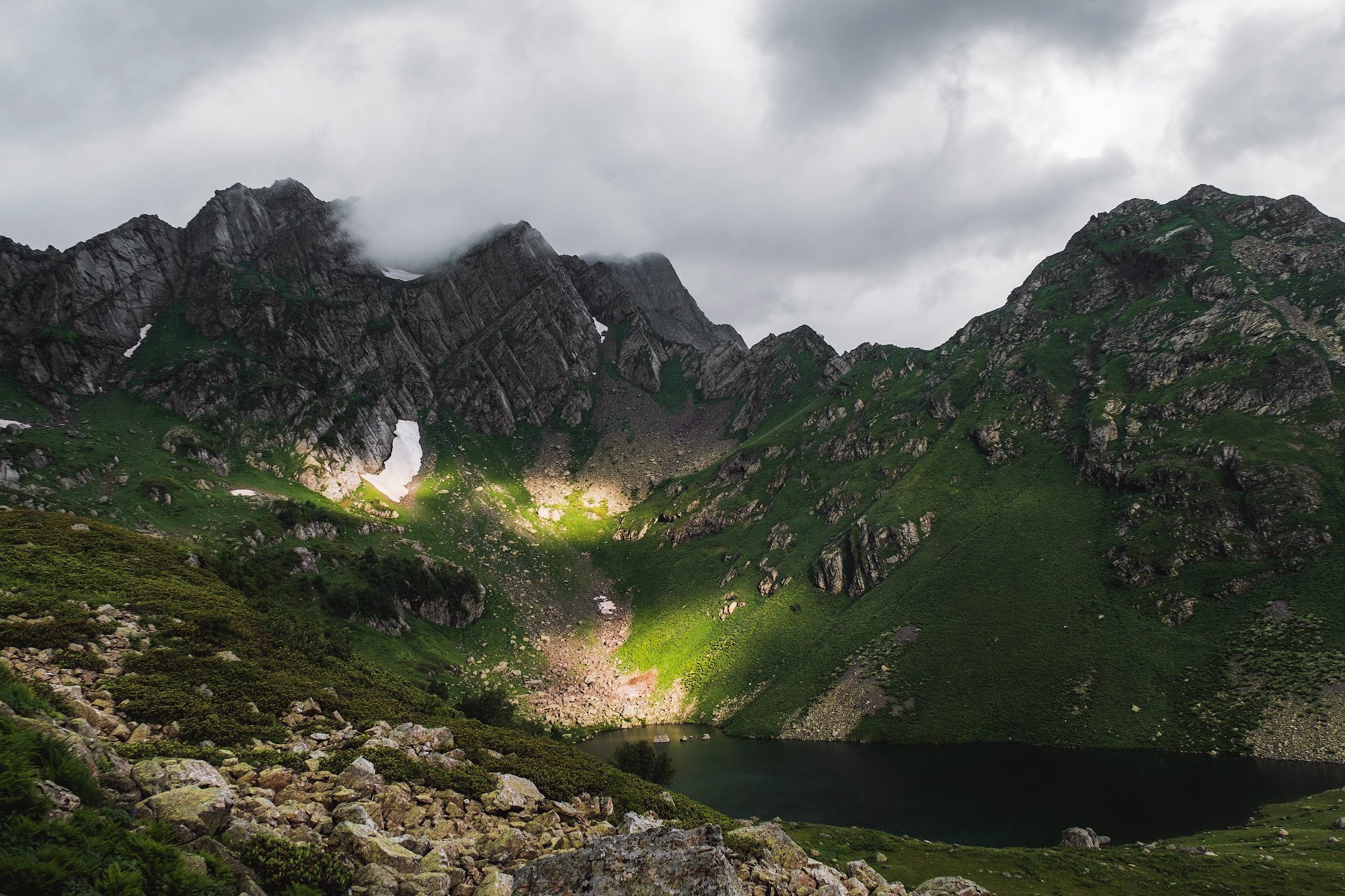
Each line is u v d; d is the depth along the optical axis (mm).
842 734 158500
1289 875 58875
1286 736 119312
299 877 15656
